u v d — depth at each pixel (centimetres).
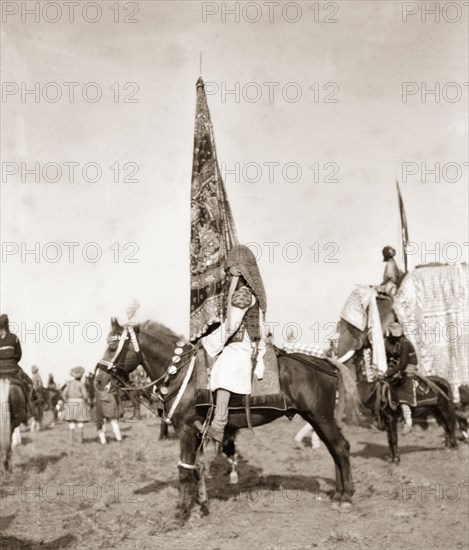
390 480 810
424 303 1179
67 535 620
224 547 571
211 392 639
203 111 817
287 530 614
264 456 1030
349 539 579
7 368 951
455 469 860
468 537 579
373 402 931
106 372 689
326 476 859
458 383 1146
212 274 779
